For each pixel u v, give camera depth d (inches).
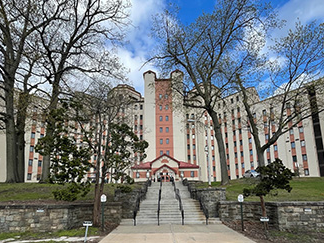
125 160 546.3
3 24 714.8
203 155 2219.5
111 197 663.8
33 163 1785.2
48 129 471.5
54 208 448.5
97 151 506.9
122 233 426.0
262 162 702.5
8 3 676.1
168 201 704.4
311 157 1647.4
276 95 693.3
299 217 451.5
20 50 746.8
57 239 382.9
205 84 860.0
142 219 559.8
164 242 355.6
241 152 2026.3
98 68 847.7
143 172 1763.0
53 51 812.6
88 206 514.6
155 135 2215.8
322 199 543.8
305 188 698.8
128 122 690.8
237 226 481.7
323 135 1633.9
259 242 361.4
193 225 500.4
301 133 1715.1
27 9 711.7
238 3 757.9
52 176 426.6
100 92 626.8
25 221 441.7
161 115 2250.2
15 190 652.1
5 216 442.6
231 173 2078.0
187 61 869.8
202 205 590.6
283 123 667.4
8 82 780.6
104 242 358.6
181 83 944.9
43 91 756.0
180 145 2183.8
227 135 2151.8
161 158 1813.5
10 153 768.9
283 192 633.6
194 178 1761.8
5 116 773.3
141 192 758.5
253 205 518.6
